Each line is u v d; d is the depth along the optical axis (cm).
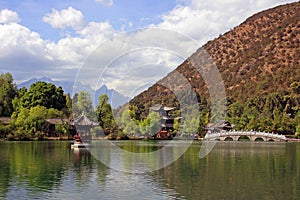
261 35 16412
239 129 8256
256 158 3906
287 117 8631
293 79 11719
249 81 13062
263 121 8369
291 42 15012
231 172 2847
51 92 7969
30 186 2272
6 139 6569
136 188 2233
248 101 9669
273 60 14075
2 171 2827
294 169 3030
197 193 2128
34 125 6681
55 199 1977
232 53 15875
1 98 8300
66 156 3812
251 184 2377
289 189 2244
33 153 4141
